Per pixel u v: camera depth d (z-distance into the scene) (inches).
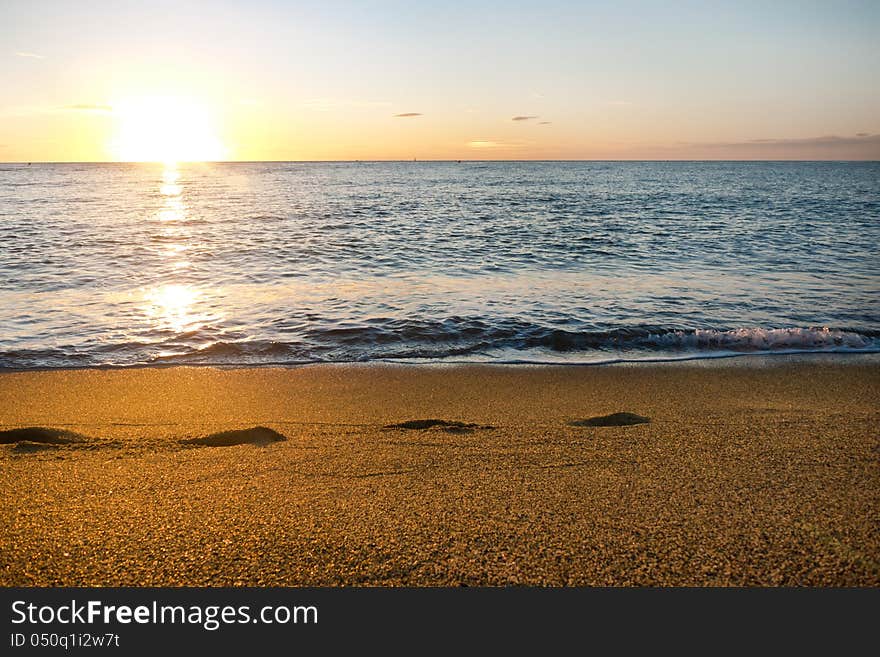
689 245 699.4
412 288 468.1
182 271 534.3
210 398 245.1
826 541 105.9
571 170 4667.8
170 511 122.7
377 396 247.4
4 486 136.6
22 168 5674.2
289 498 129.5
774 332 338.6
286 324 364.2
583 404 235.1
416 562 103.1
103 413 224.2
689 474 140.6
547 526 114.4
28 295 436.5
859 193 1721.2
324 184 2378.2
